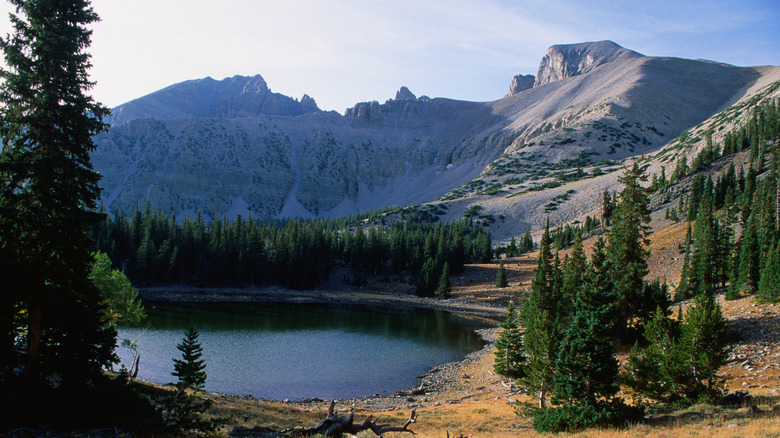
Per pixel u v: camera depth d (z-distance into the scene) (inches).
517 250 7042.3
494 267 5885.8
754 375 1213.1
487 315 4101.9
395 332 3184.1
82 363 795.4
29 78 765.9
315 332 3070.9
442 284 5103.3
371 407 1547.7
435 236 6387.8
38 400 745.0
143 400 852.0
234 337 2763.3
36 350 778.2
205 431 791.7
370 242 6378.0
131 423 745.0
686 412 924.0
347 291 5693.9
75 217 784.9
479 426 1067.9
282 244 5772.6
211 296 4731.8
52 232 756.0
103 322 850.8
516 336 1908.2
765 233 2384.4
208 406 838.5
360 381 2004.2
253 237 5585.6
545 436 841.5
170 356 2181.3
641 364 1109.1
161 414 816.9
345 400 1697.8
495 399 1562.5
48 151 796.0
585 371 936.3
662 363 1074.7
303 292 5457.7
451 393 1785.2
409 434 989.8
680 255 3609.7
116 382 829.2
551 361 1143.0
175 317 3329.2
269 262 5816.9
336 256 6781.5
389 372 2164.1
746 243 2103.8
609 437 756.0
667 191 5659.5
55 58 779.4
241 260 5398.6
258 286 5516.7
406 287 5703.7
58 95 796.0
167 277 5206.7
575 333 971.9
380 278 6186.0
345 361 2338.8
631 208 1902.1
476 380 1985.7
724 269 2593.5
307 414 1259.8
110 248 5024.6
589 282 1072.2
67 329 776.3
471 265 6269.7
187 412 794.8
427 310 4389.8
